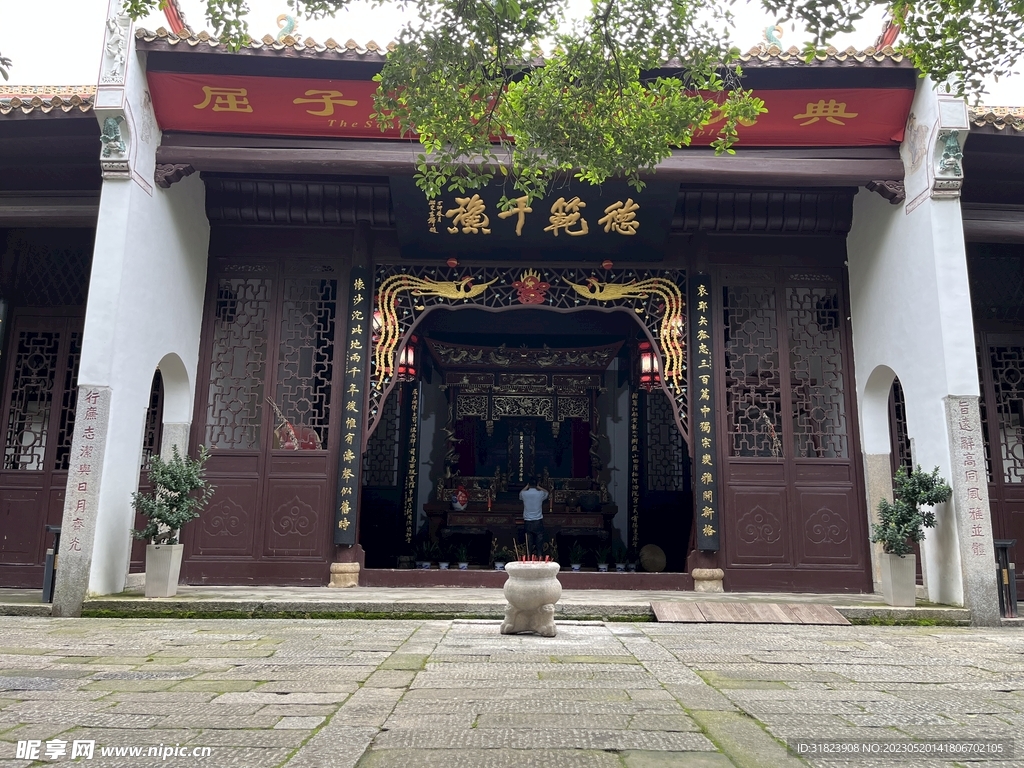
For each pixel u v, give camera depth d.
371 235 10.62
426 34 5.34
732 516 10.02
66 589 7.77
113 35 8.52
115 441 8.24
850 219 10.51
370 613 7.87
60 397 10.16
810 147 9.37
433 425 15.87
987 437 10.29
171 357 9.69
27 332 10.38
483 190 9.52
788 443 10.23
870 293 9.99
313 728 3.50
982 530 7.92
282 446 10.18
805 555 9.90
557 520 14.05
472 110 5.73
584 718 3.71
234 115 9.10
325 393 10.50
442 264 10.70
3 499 9.91
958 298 8.35
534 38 5.38
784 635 6.77
